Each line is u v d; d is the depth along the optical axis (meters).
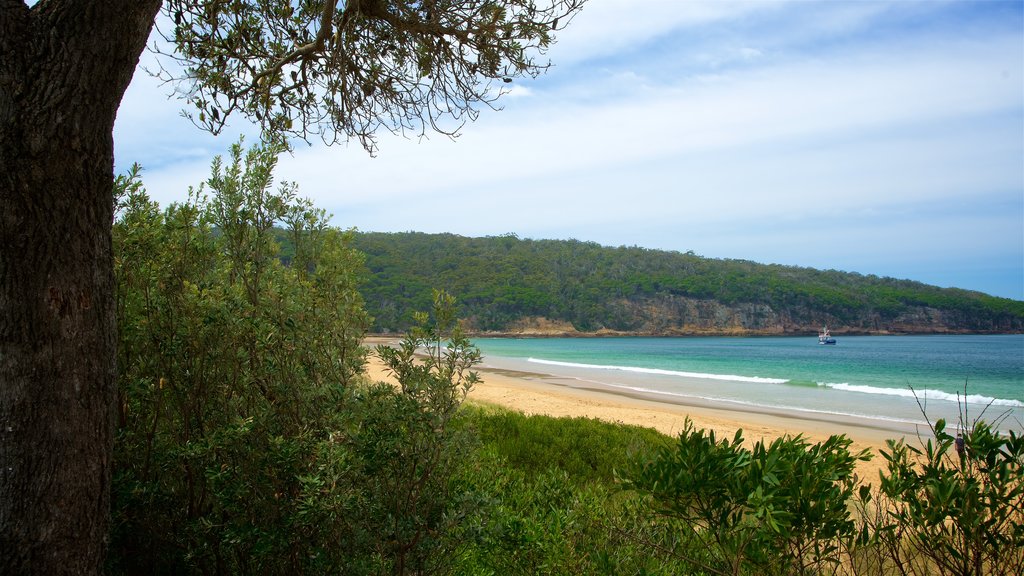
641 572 2.90
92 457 1.91
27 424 1.76
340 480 2.45
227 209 3.25
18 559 1.74
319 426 2.71
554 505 4.15
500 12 3.45
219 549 2.78
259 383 2.89
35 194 1.79
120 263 3.00
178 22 3.51
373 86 3.89
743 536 2.33
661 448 2.52
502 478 4.62
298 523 2.48
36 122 1.79
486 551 3.40
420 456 2.58
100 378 1.95
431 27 3.50
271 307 2.92
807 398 27.31
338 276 3.22
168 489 2.96
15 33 1.78
